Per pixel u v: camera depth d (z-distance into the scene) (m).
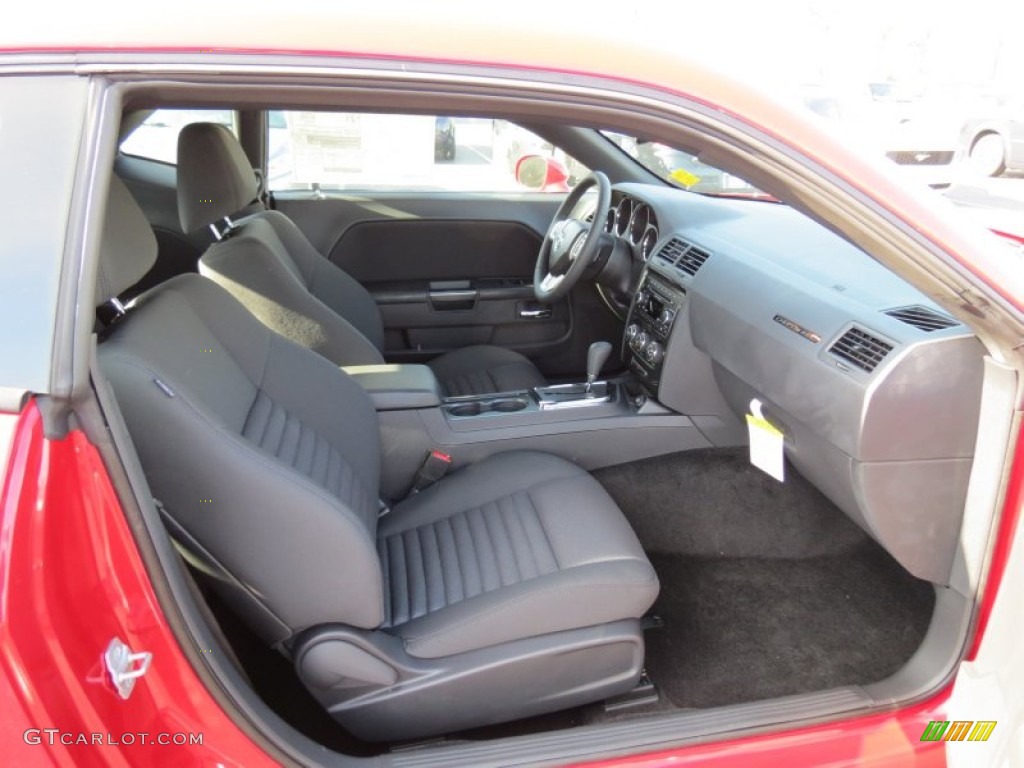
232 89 0.78
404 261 2.80
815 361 1.33
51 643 0.66
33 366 0.71
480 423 1.82
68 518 0.70
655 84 0.87
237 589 1.08
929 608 1.84
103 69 0.74
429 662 1.21
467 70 0.82
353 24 0.80
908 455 1.21
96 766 0.69
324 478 1.28
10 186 0.73
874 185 0.95
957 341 1.13
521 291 2.83
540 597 1.23
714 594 1.89
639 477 1.97
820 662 1.70
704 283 1.74
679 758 1.04
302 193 2.77
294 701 1.41
